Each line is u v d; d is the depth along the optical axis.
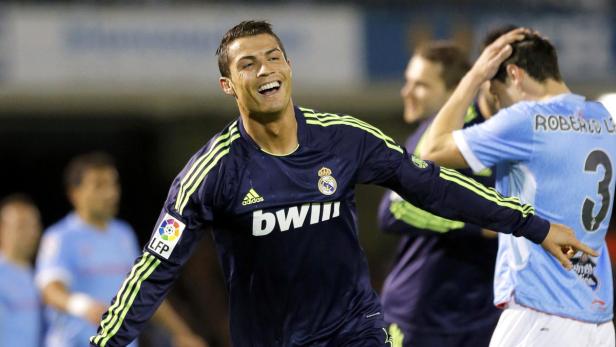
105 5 38.31
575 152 15.52
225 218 14.52
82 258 26.80
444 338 19.14
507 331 15.69
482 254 18.89
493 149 15.63
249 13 39.25
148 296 14.48
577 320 15.56
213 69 39.28
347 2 41.56
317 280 14.81
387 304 19.86
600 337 15.94
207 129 49.53
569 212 15.57
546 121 15.48
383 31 40.25
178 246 14.38
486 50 16.56
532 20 40.97
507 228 15.12
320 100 42.50
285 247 14.54
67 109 43.53
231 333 15.33
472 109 18.72
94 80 38.38
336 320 15.01
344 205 14.75
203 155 14.48
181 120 48.94
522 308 15.61
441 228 18.61
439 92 20.23
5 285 27.91
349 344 14.98
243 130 14.53
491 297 19.03
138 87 39.19
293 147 14.49
